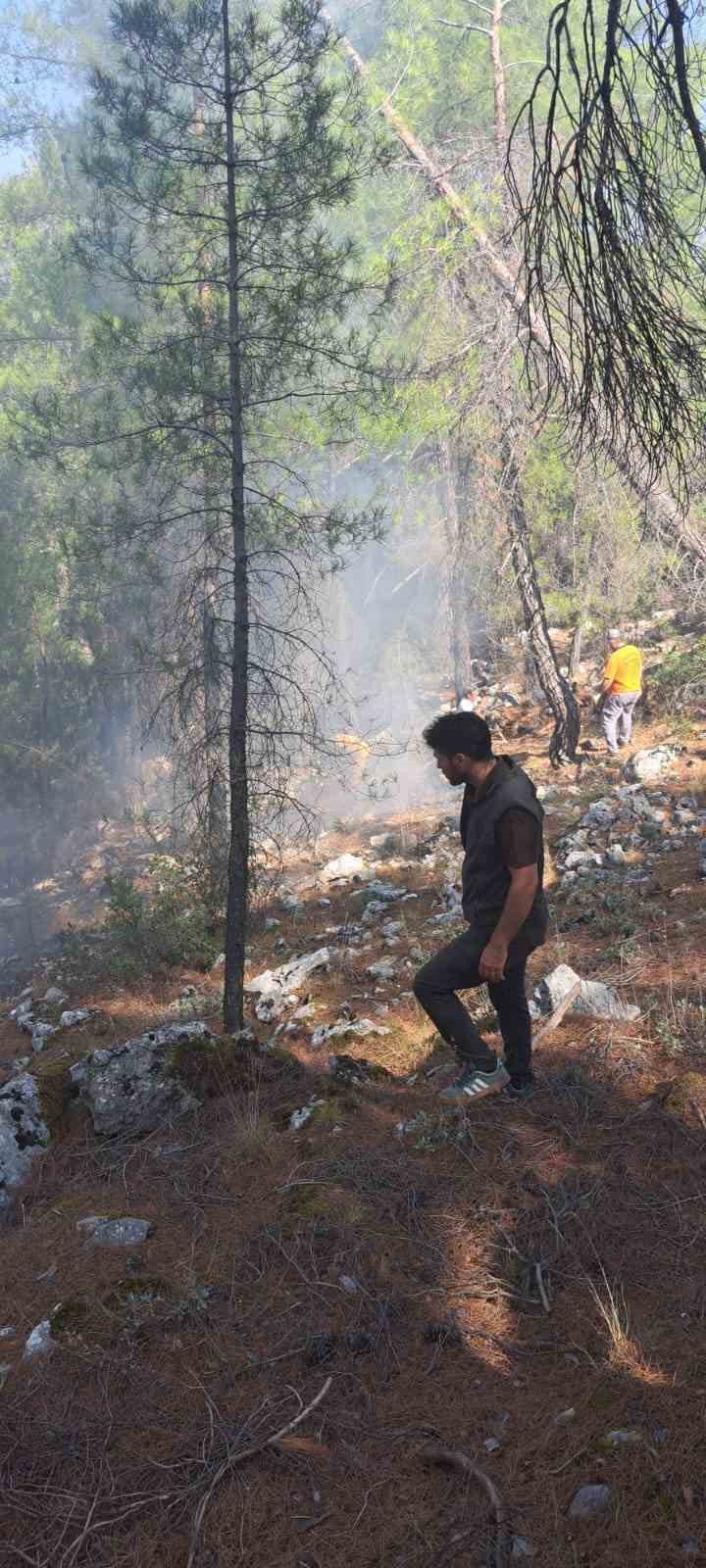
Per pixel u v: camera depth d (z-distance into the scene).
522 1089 4.79
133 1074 5.25
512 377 12.16
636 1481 2.76
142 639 11.93
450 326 12.43
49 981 9.84
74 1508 2.90
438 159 12.81
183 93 6.96
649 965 6.26
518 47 13.20
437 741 4.39
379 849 12.05
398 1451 2.98
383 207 12.61
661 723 14.86
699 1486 2.71
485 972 4.34
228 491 7.00
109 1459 3.07
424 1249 3.85
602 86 2.73
